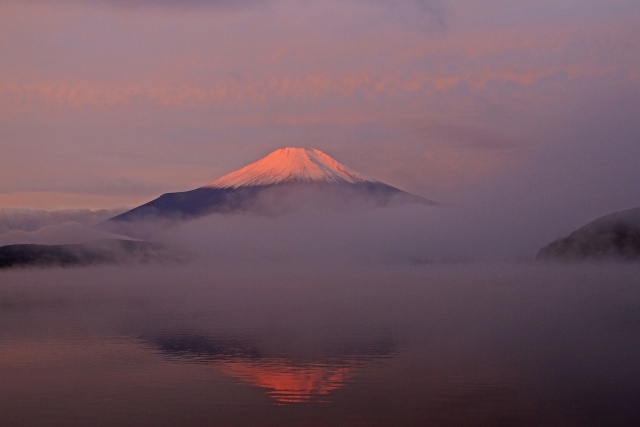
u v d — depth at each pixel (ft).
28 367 105.60
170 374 99.76
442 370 102.06
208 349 123.75
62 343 131.85
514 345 126.82
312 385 92.53
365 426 74.54
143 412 79.77
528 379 95.50
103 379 95.86
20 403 83.61
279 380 95.25
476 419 77.25
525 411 79.82
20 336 142.51
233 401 83.56
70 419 77.15
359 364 107.76
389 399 84.64
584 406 81.20
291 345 127.75
